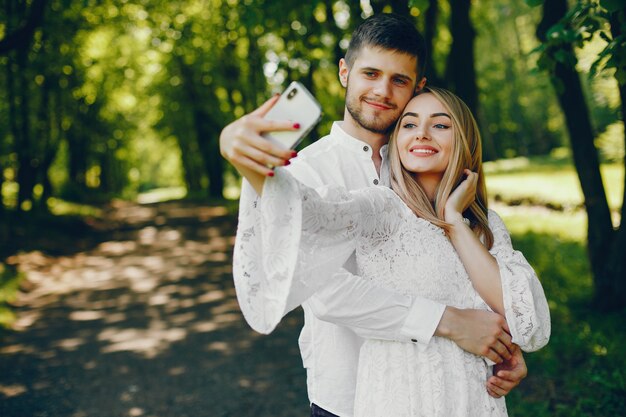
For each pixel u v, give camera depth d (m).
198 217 21.50
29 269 10.95
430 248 1.88
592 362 4.61
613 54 2.72
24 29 7.78
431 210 1.96
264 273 1.52
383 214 1.85
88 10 13.64
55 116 18.69
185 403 4.86
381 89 2.00
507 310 1.79
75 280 10.65
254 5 6.46
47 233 15.09
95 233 17.45
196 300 8.70
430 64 6.70
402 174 1.99
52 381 5.43
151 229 18.78
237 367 5.66
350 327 1.92
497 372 1.92
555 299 6.44
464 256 1.88
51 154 18.44
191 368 5.68
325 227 1.61
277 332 6.80
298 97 1.38
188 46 17.61
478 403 1.87
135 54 23.23
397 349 1.88
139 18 15.34
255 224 1.53
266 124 1.35
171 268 11.62
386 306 1.83
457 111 1.98
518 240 10.27
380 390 1.88
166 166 62.09
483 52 26.25
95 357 6.11
